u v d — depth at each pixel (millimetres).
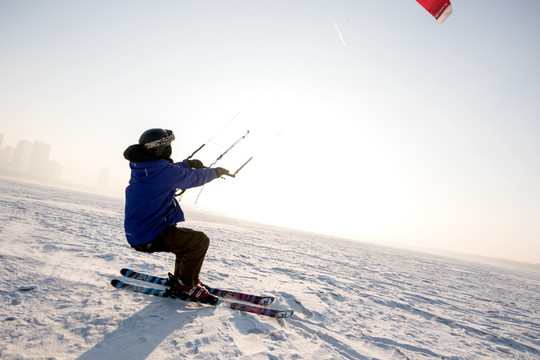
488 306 5844
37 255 3463
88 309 2074
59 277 2725
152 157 1983
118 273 3199
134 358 1524
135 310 2178
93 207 14945
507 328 4125
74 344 1589
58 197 18312
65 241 4730
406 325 3381
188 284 2365
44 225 6070
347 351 2215
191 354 1655
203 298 2465
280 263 6625
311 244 17328
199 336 1880
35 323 1767
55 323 1803
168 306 2369
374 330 2936
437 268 15539
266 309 2615
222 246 8039
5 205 8430
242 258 6340
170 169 2004
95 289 2537
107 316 1993
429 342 2879
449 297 6121
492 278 15070
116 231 7094
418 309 4328
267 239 14594
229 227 19172
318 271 6395
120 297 2416
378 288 5609
